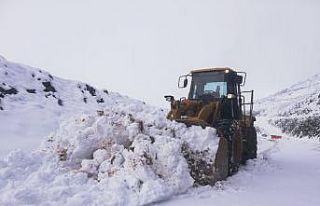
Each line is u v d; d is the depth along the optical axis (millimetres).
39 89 13039
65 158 6164
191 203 5078
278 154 13500
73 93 14266
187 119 6914
